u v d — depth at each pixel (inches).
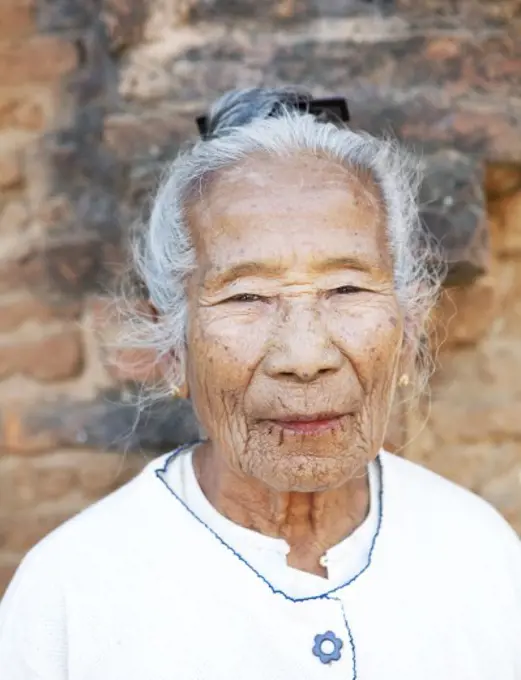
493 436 71.6
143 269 56.4
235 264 46.7
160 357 54.8
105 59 70.5
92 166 72.7
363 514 54.1
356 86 65.6
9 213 73.9
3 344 73.4
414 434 68.1
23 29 73.2
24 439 73.1
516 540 56.2
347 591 49.4
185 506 51.3
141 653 47.4
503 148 64.9
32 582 50.4
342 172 48.3
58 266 73.1
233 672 46.9
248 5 66.1
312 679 46.7
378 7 66.3
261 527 51.5
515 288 71.4
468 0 66.5
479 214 64.2
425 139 64.8
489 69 65.9
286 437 46.6
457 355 71.4
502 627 51.9
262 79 65.7
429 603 50.5
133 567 49.4
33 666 48.3
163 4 66.2
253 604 48.0
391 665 48.3
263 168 47.9
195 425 70.4
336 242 46.7
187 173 49.6
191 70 66.0
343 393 46.2
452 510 54.9
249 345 46.5
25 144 73.5
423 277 56.8
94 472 73.3
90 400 73.0
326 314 46.8
